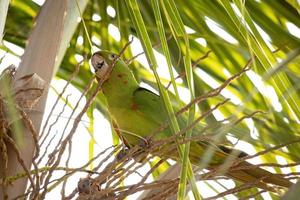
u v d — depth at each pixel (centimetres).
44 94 493
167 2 400
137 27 398
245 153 484
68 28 523
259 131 489
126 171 467
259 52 395
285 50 556
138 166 468
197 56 577
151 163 612
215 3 561
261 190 480
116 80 617
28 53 508
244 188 452
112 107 614
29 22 608
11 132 468
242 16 388
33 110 483
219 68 573
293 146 504
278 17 559
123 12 603
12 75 500
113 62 465
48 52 508
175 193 470
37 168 438
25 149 471
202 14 567
